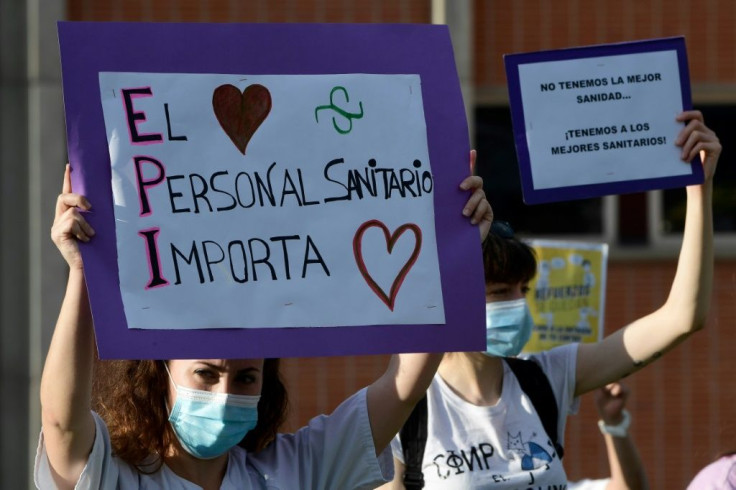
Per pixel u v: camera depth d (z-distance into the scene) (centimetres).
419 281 581
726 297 1683
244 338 559
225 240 563
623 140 686
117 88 560
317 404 1655
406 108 591
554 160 682
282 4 1667
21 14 1642
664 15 1666
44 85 1641
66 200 547
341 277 573
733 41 1669
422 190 587
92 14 1655
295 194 574
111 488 559
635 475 868
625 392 860
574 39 1666
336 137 582
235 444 575
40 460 554
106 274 545
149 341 546
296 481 601
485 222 593
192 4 1662
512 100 685
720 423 1666
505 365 765
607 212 1695
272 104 577
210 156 567
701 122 687
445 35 599
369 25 593
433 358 604
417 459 723
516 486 721
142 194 556
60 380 535
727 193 1694
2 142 1644
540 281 969
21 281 1650
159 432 576
